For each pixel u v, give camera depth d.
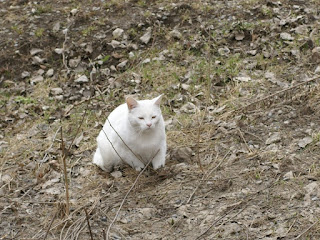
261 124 10.77
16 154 11.20
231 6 15.52
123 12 15.75
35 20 15.94
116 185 9.51
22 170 10.54
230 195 8.65
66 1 16.78
